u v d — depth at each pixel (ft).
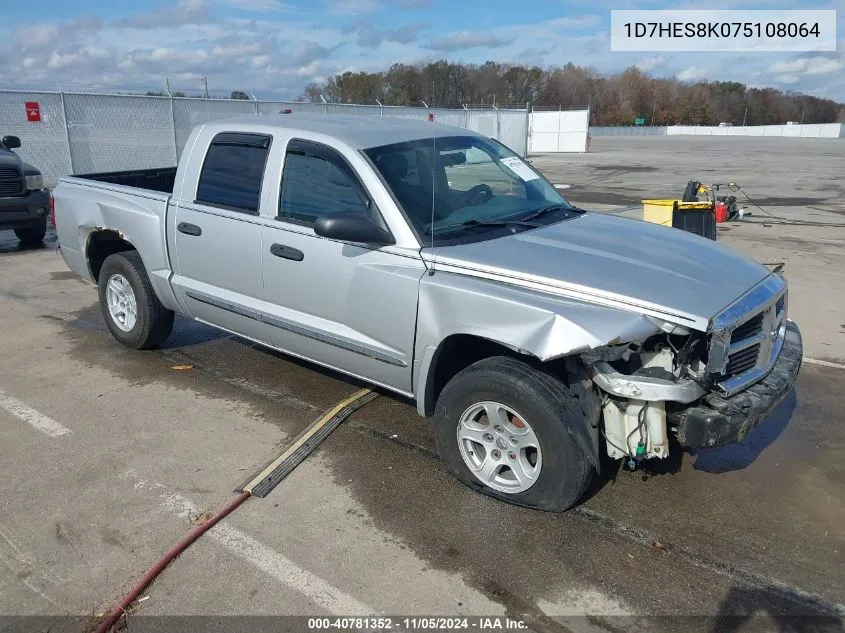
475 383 11.57
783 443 14.49
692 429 10.61
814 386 17.54
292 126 14.83
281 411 15.76
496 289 11.47
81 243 19.54
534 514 11.74
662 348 10.99
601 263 12.01
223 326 16.66
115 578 10.07
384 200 12.91
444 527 11.37
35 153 46.78
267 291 14.92
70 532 11.12
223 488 12.46
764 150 139.85
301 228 14.02
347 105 68.28
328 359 14.47
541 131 134.31
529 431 11.26
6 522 11.37
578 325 10.32
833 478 13.11
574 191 61.72
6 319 22.36
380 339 13.08
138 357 19.04
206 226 15.85
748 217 45.44
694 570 10.39
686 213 30.14
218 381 17.44
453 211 13.57
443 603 9.66
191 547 10.78
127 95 50.67
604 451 13.20
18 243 35.58
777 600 9.77
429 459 13.62
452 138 15.51
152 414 15.49
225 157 15.78
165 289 17.42
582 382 11.05
